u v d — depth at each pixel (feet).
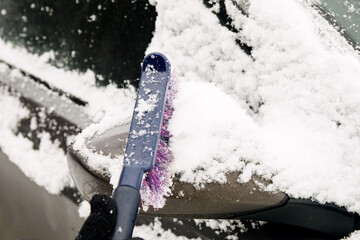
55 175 4.12
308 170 3.28
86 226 3.06
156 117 3.26
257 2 3.53
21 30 4.30
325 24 3.58
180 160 3.26
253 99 3.51
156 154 3.26
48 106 4.15
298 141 3.36
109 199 3.11
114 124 3.45
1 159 4.33
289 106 3.43
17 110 4.27
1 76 4.33
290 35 3.47
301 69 3.44
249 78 3.52
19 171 4.25
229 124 3.30
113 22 3.94
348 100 3.38
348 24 3.64
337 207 3.29
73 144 3.46
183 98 3.37
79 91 4.07
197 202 3.25
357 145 3.34
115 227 3.09
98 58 4.01
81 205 4.00
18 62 4.29
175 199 3.26
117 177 3.29
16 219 4.31
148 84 3.33
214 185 3.23
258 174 3.25
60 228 4.07
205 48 3.62
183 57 3.67
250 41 3.52
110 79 3.97
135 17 3.86
